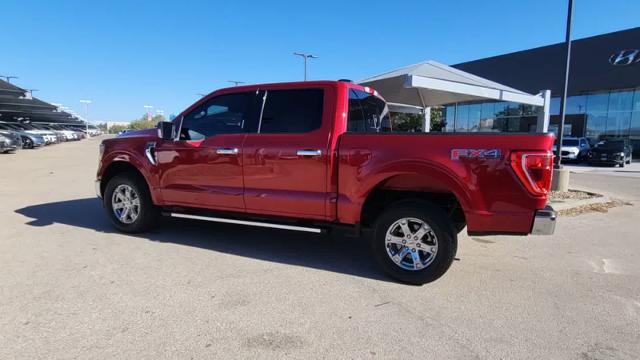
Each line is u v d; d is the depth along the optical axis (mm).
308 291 4004
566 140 26203
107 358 2795
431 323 3404
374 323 3379
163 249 5238
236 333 3166
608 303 3871
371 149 4281
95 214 7270
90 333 3113
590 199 9312
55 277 4207
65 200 8703
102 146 6070
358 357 2879
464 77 10102
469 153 3934
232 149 5000
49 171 14617
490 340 3148
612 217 7961
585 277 4578
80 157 21750
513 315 3582
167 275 4332
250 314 3488
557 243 5984
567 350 3023
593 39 30781
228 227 6480
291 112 4801
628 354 2984
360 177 4332
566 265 4992
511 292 4098
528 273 4676
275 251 5277
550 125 33812
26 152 25641
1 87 36969
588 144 26500
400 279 4258
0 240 5520
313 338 3119
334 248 5477
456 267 4840
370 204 4605
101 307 3547
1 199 8789
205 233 6074
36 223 6543
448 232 4055
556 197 9703
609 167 22797
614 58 29375
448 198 4457
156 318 3371
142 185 5801
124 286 4012
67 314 3408
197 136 5328
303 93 4777
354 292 4008
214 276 4340
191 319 3367
